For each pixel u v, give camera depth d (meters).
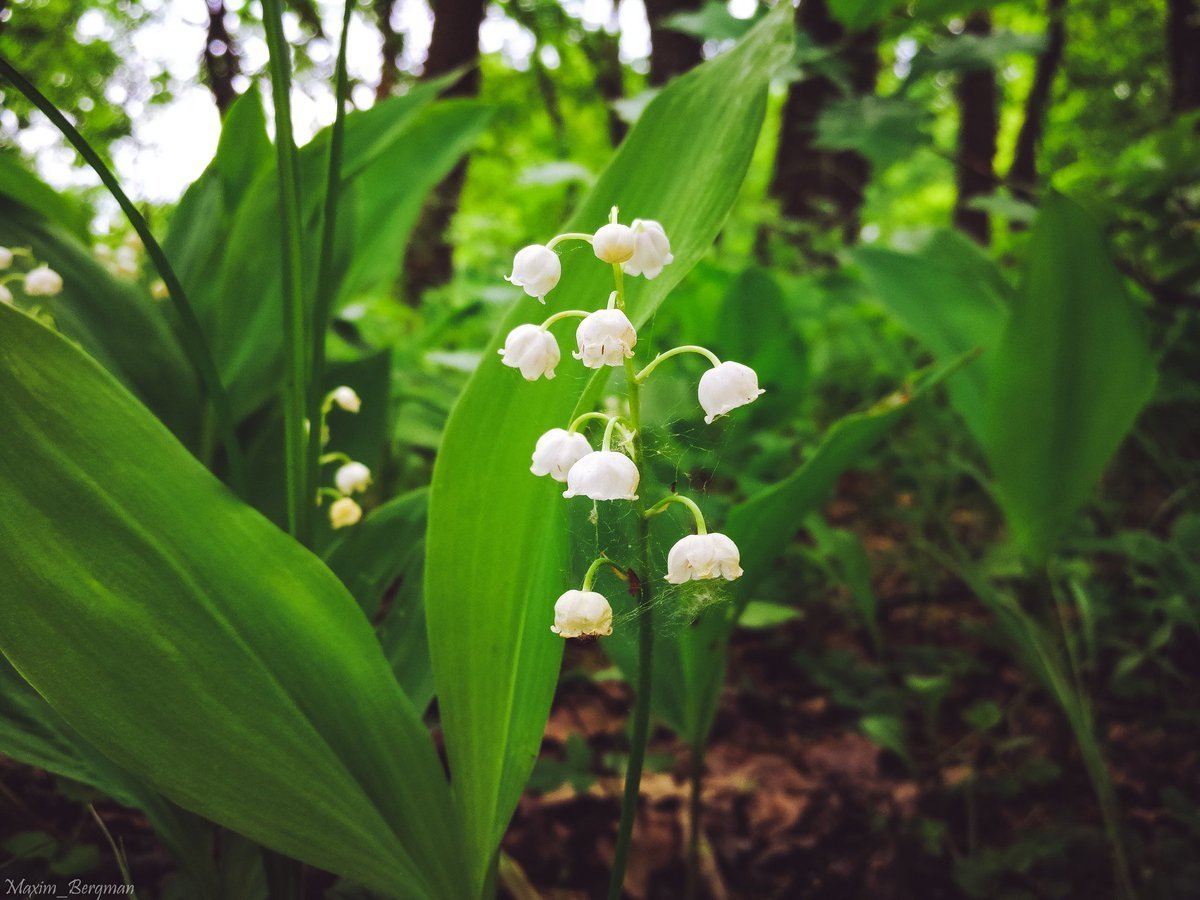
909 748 0.27
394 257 0.28
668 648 0.20
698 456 0.31
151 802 0.15
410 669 0.17
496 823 0.14
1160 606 0.27
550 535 0.14
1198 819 0.22
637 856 0.23
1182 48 0.80
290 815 0.12
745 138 0.15
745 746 0.28
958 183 0.90
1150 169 0.37
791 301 0.50
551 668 0.14
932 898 0.22
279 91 0.14
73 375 0.13
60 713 0.12
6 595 0.12
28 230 0.21
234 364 0.22
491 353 0.15
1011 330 0.23
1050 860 0.22
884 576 0.40
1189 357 0.36
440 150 0.30
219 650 0.12
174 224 0.27
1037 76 0.96
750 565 0.18
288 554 0.13
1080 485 0.24
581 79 1.71
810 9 0.64
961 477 0.40
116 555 0.12
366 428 0.24
